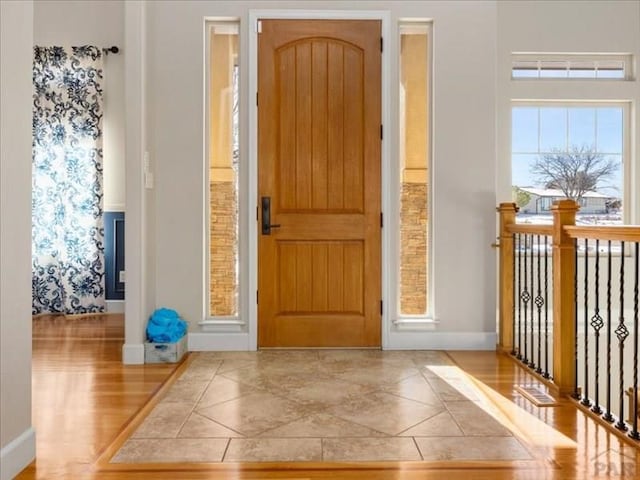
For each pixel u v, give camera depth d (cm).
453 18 385
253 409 262
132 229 351
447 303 388
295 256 387
